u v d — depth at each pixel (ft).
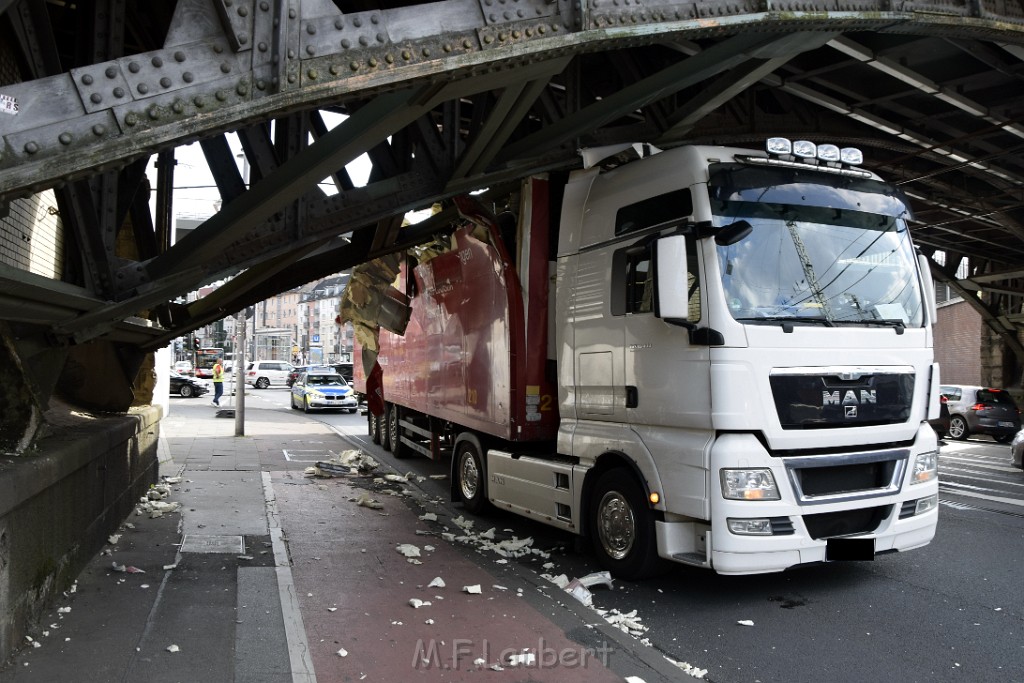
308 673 13.62
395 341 46.98
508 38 15.40
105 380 29.35
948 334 121.70
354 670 13.99
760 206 19.53
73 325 19.76
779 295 19.01
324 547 23.73
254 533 25.07
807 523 18.65
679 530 19.24
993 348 102.99
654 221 20.45
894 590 20.54
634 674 14.10
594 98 36.86
